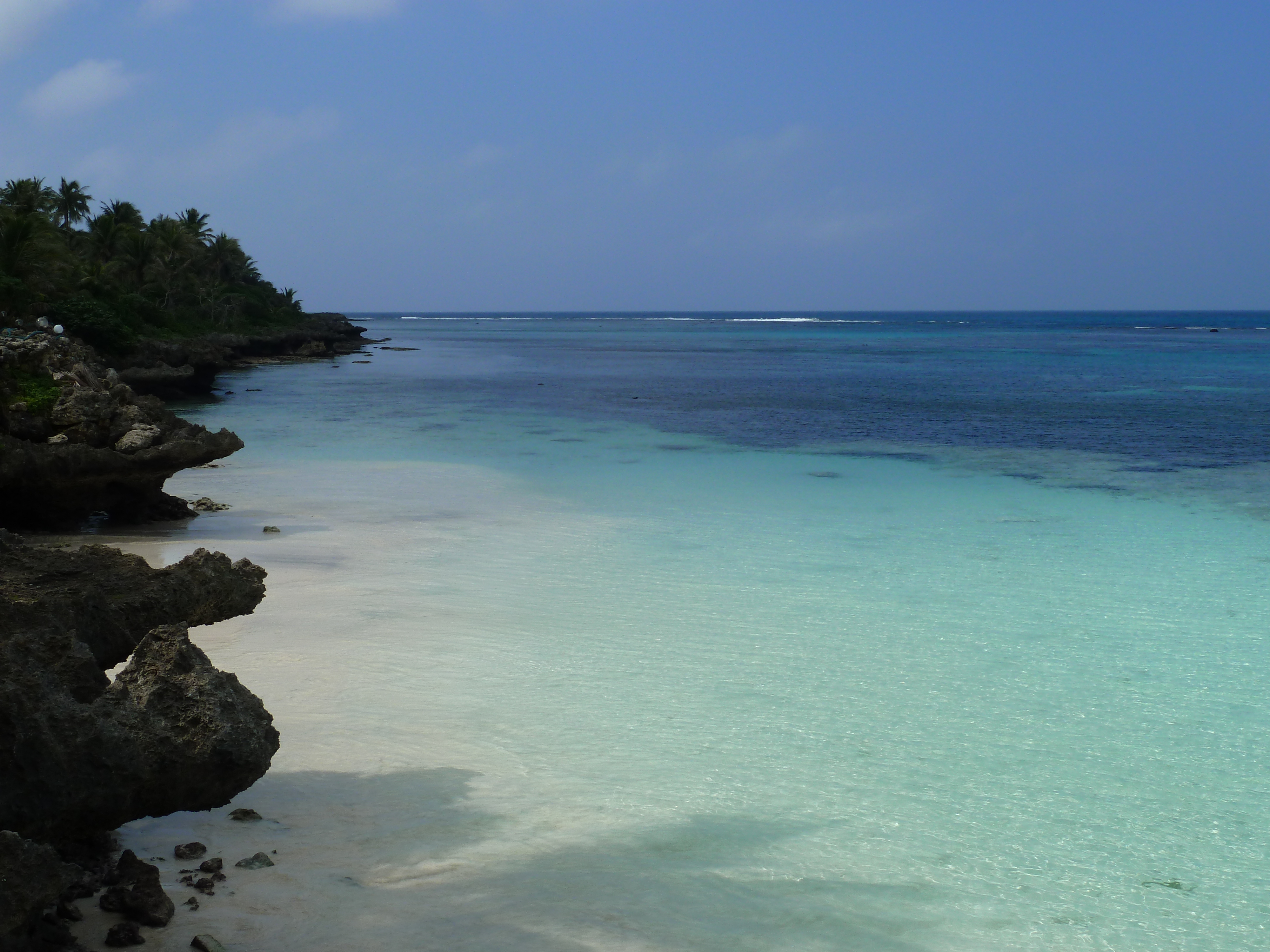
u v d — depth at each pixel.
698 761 9.91
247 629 14.07
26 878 5.16
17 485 19.94
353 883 7.05
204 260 114.12
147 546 19.06
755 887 7.44
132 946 5.89
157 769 6.40
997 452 35.66
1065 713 11.45
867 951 6.62
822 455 34.72
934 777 9.67
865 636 14.28
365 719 10.75
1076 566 18.61
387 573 17.48
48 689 6.16
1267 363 97.56
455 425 43.69
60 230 89.06
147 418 22.12
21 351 22.09
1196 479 29.64
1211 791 9.45
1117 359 106.75
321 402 55.19
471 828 8.20
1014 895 7.52
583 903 6.98
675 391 64.94
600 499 25.52
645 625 14.62
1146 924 7.17
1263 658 13.44
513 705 11.34
